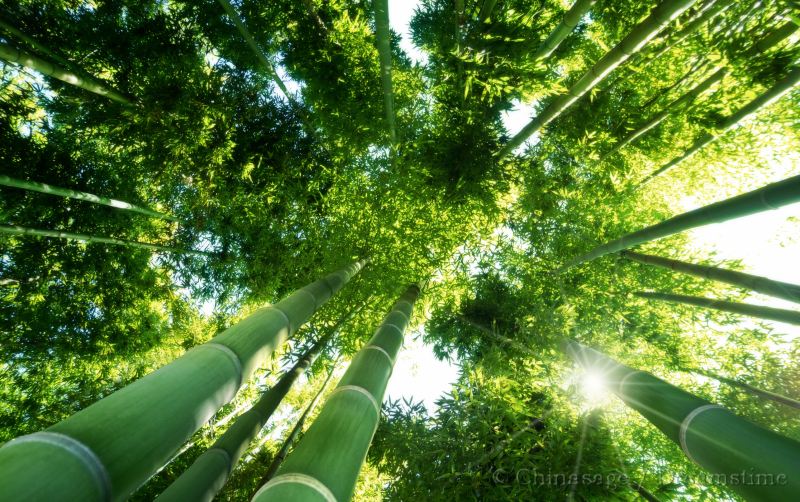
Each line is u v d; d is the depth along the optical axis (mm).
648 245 5680
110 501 1013
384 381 2105
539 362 4938
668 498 4547
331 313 5148
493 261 6012
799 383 4504
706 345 5453
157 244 5957
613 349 5211
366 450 1562
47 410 6051
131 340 6363
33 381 5949
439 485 4016
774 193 2691
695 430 2025
